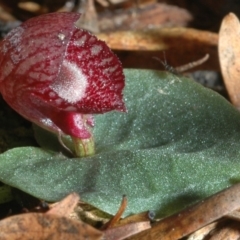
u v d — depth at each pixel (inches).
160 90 5.4
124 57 6.5
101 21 7.2
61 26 4.8
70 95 4.9
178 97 5.4
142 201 4.8
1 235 4.5
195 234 4.8
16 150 5.1
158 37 6.5
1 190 5.2
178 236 4.6
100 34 6.5
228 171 4.9
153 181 4.9
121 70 5.0
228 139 5.1
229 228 4.8
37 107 4.9
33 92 4.8
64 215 4.5
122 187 4.8
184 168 4.9
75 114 5.0
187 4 7.3
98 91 5.0
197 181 4.9
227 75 5.6
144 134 5.3
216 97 5.3
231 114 5.2
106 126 5.4
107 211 4.7
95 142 5.3
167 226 4.7
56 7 7.2
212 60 6.4
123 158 5.0
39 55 4.8
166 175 4.9
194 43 6.5
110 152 5.0
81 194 4.8
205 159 4.9
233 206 4.6
